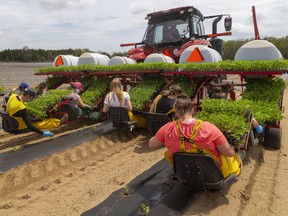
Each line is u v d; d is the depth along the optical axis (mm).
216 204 3975
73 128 8094
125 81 8812
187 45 8797
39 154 5781
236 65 6164
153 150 6336
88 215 3637
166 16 9836
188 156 3521
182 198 4020
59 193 4406
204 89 7719
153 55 7961
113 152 6262
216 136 3484
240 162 4230
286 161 5590
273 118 5520
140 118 7340
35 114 6496
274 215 3779
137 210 3736
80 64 9656
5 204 4074
